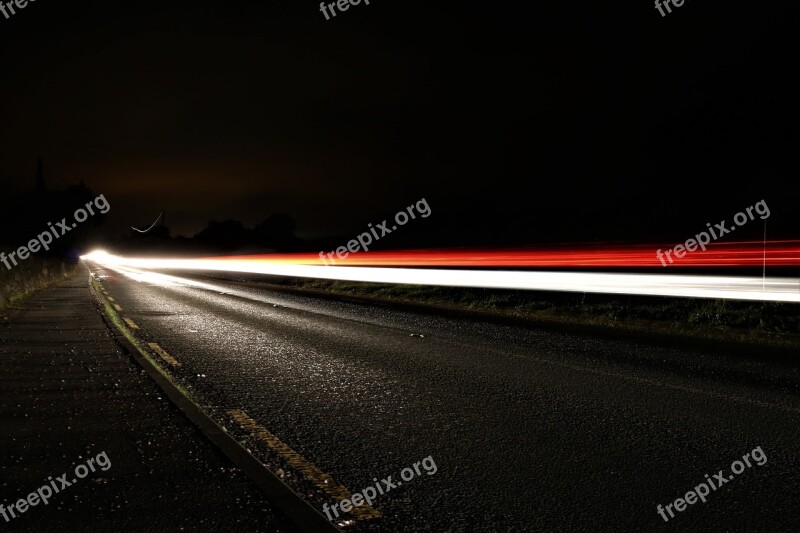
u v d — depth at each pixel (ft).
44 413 16.56
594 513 11.00
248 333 34.45
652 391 20.59
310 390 20.45
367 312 47.11
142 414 16.55
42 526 9.95
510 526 10.45
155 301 54.95
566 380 22.31
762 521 10.71
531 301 52.54
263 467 12.64
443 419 17.04
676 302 43.88
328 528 9.94
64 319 37.65
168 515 10.37
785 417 17.42
